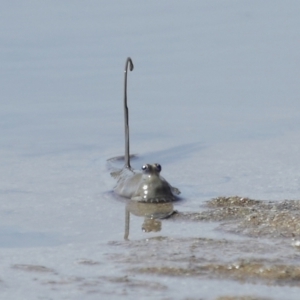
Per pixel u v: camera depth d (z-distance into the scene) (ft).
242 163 120.26
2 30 246.68
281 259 69.97
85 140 138.21
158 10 278.67
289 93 172.04
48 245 79.66
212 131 143.02
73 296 63.36
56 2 296.30
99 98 170.50
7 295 64.03
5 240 82.17
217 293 62.75
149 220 88.17
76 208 95.96
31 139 138.92
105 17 266.98
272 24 255.29
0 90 177.99
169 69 198.18
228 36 238.07
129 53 215.72
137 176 102.27
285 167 116.57
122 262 71.46
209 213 88.79
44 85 182.70
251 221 83.20
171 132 143.23
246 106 161.68
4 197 102.63
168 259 71.20
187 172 116.06
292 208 90.38
